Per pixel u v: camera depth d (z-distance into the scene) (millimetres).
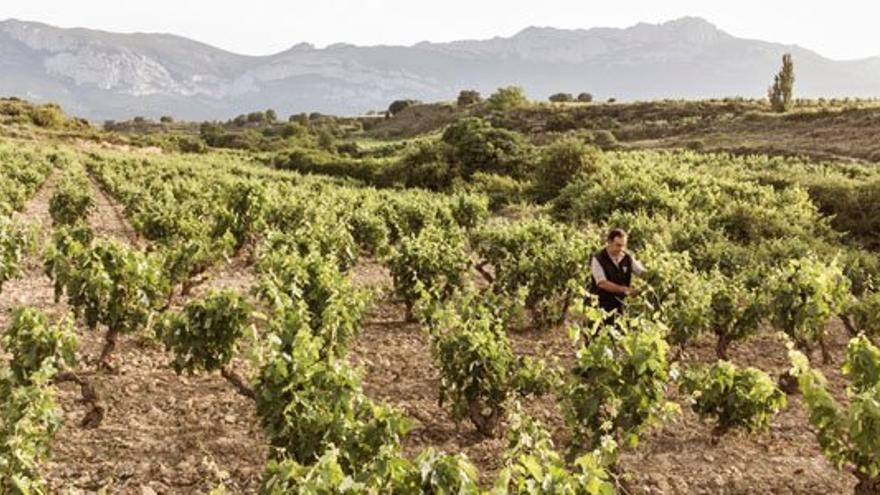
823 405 6512
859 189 29219
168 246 17906
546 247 14930
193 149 84500
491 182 41344
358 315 10969
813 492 7711
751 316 11547
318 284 11461
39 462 6855
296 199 25672
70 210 24344
